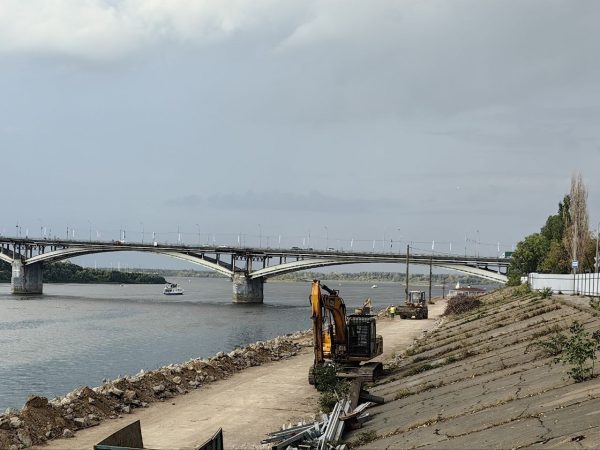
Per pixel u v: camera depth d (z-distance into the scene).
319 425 22.95
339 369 34.06
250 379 38.59
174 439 24.03
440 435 18.83
